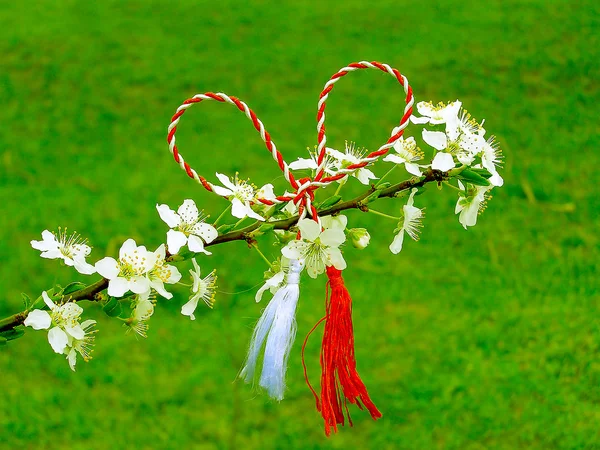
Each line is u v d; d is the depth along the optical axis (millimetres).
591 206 1482
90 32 2441
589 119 1832
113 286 493
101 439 955
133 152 1790
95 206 1528
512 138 1757
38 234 1424
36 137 1872
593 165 1635
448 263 1312
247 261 1319
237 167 1696
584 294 1207
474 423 961
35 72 2191
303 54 2271
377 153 500
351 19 2492
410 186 518
